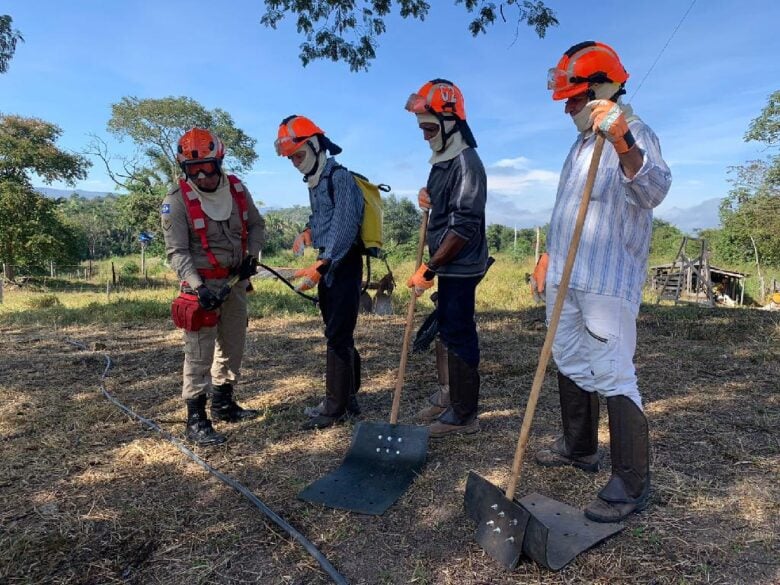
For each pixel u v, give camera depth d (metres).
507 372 4.88
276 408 4.13
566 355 2.81
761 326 6.43
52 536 2.46
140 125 37.59
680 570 2.15
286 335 6.86
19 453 3.32
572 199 2.57
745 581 2.08
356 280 3.64
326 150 3.55
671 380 4.45
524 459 3.12
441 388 3.78
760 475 2.83
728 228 33.94
